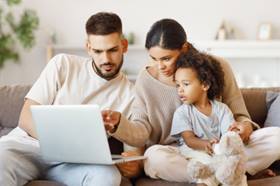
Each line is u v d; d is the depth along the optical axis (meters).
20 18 4.46
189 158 1.71
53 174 1.73
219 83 1.87
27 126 1.82
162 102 1.91
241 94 2.04
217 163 1.56
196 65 1.78
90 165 1.61
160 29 1.81
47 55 4.49
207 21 4.66
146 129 1.85
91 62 1.98
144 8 4.64
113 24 1.84
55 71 1.92
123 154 1.77
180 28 1.85
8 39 4.25
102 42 1.83
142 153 1.87
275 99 2.14
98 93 1.94
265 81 4.71
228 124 1.78
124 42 1.96
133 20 4.64
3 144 1.66
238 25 4.68
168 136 1.90
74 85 1.92
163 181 1.69
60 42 4.60
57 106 1.50
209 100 1.86
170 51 1.79
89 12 4.60
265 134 1.79
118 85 1.97
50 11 4.57
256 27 4.68
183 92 1.80
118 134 1.73
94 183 1.56
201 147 1.69
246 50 4.48
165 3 4.64
